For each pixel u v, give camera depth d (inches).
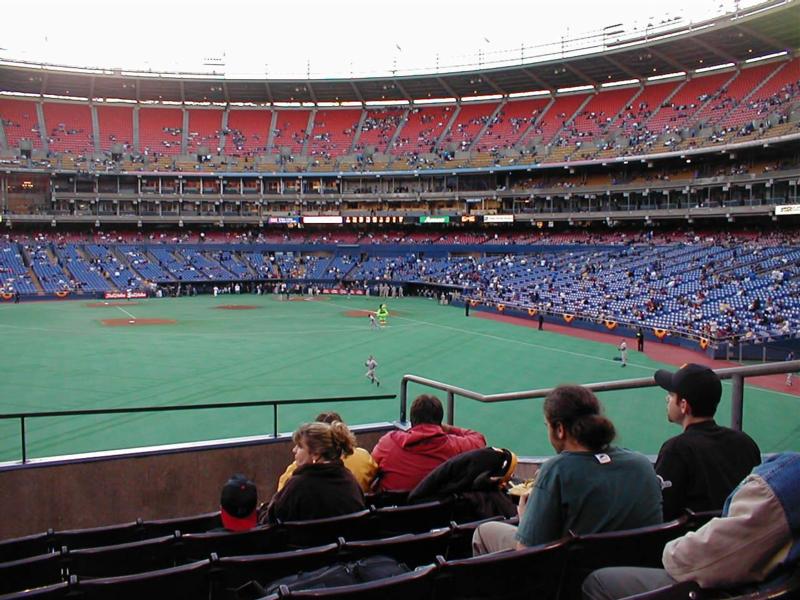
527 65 3189.0
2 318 2188.7
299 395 1071.6
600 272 2544.3
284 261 3587.6
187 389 1114.7
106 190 3499.0
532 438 811.4
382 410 959.0
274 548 203.2
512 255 3203.7
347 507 216.7
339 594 126.9
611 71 3191.4
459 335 1859.0
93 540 238.4
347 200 3555.6
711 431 179.8
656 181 2741.1
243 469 363.3
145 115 3784.5
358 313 2476.6
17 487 315.9
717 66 2997.0
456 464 222.2
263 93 3786.9
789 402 949.8
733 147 2372.0
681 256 2434.8
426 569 135.0
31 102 3614.7
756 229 2598.4
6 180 3373.5
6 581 182.5
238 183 3609.7
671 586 116.5
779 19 2397.9
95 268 3189.0
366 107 3946.9
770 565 111.8
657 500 161.6
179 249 3516.2
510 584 142.4
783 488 109.3
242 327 2007.9
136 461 339.0
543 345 1674.5
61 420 887.7
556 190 3070.9
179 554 198.4
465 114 3700.8
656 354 1535.4
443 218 3437.5
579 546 147.0
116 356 1450.5
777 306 1658.5
